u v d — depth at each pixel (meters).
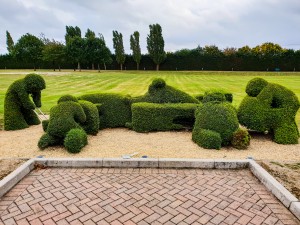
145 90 18.00
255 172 4.90
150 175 4.91
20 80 8.13
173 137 7.35
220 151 6.19
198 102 8.44
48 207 3.84
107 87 19.97
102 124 8.15
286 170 4.96
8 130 8.08
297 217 3.62
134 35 52.22
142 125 7.79
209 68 50.66
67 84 22.25
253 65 48.41
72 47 47.88
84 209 3.79
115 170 5.12
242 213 3.71
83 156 5.82
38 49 48.78
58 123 6.27
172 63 52.09
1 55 52.94
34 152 6.08
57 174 4.93
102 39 51.53
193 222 3.51
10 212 3.71
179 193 4.26
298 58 46.28
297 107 7.03
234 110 7.03
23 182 4.61
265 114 6.93
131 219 3.56
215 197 4.14
